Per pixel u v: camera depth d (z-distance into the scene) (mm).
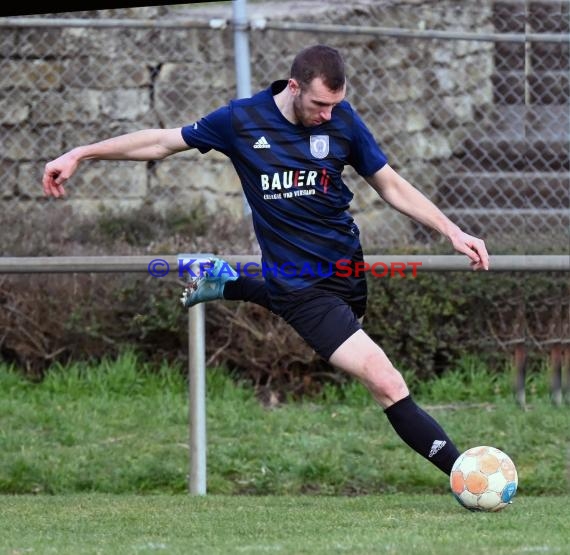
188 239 31828
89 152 19141
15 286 30828
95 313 30828
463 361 31266
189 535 16578
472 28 39406
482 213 35250
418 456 25828
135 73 37562
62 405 29516
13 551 15125
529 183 37250
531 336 30719
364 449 26188
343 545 15094
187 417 28500
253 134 18703
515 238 32469
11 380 30719
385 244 33562
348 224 19219
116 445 26547
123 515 18859
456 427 27516
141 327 30750
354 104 38500
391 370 18562
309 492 24453
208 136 19016
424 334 30609
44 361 31484
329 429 27828
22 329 30891
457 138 38906
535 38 30938
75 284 30766
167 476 24547
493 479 18359
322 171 18641
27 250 30766
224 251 30625
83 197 36125
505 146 38688
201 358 22500
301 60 17906
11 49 36875
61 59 37094
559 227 34219
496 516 18016
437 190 38438
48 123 36969
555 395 28375
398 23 39219
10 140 36781
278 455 25656
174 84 37844
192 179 37031
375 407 29828
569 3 38531
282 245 18938
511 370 30734
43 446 26531
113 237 32750
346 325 18578
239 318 30297
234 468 25062
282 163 18625
